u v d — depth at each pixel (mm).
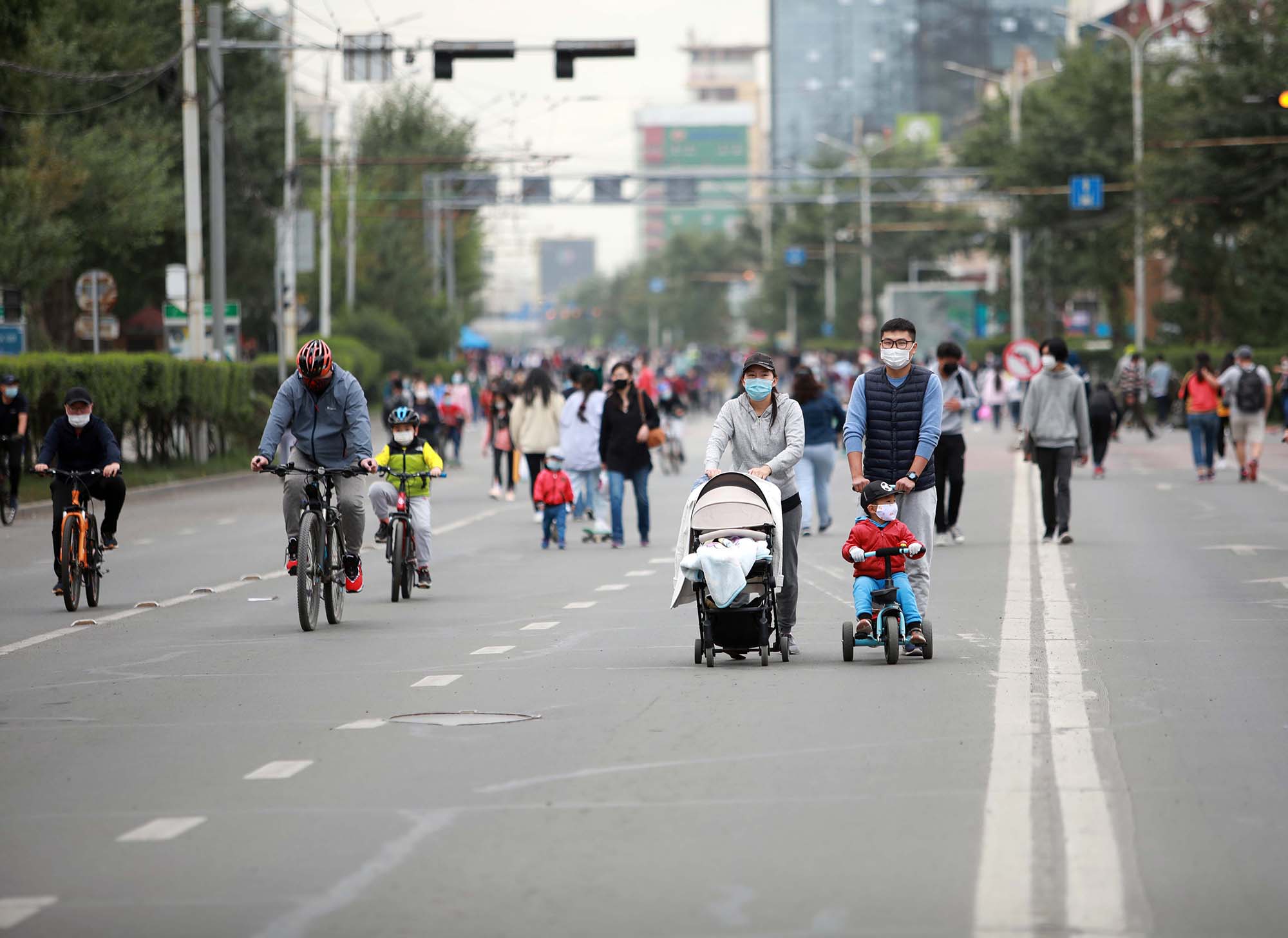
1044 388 68875
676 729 31484
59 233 144250
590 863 22266
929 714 32438
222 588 60375
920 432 40406
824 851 22688
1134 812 24641
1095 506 87312
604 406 73312
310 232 164875
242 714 34062
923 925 19422
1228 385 104000
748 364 40562
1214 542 68625
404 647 43625
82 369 108312
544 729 31688
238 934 19531
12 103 119438
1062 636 43156
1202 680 36344
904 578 39500
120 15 177625
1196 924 19422
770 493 39688
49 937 19547
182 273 130250
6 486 90875
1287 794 25750
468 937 19266
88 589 54688
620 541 72688
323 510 48500
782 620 40812
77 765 29344
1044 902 20281
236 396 133750
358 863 22484
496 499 105062
